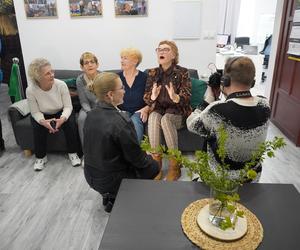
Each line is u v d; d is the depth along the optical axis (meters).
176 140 2.40
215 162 1.26
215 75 1.50
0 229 1.83
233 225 0.90
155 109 2.53
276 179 2.41
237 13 7.17
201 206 1.04
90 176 1.71
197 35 3.25
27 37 3.44
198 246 0.88
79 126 2.66
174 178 2.29
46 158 2.73
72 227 1.84
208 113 1.24
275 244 0.88
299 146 3.01
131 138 1.52
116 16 3.24
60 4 3.25
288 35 3.23
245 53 5.58
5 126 3.60
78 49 3.45
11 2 3.99
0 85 4.94
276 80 3.57
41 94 2.50
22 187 2.30
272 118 3.70
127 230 0.94
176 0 3.12
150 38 3.31
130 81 2.65
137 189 1.16
